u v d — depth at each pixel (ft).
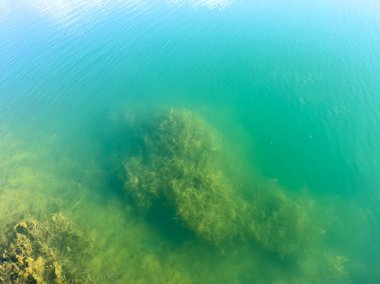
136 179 53.98
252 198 51.93
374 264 43.42
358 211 49.47
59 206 55.26
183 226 48.80
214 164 56.80
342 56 81.51
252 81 78.54
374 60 78.59
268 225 46.75
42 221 51.21
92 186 58.65
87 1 134.82
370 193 51.55
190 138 60.95
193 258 45.91
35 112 78.79
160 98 77.82
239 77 80.43
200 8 115.85
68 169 62.90
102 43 99.66
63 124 74.69
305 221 47.06
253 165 58.65
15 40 106.83
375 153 57.16
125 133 68.39
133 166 57.11
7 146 70.08
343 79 74.13
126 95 80.02
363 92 69.87
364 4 106.22
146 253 47.14
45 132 73.00
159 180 53.72
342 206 50.29
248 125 67.56
